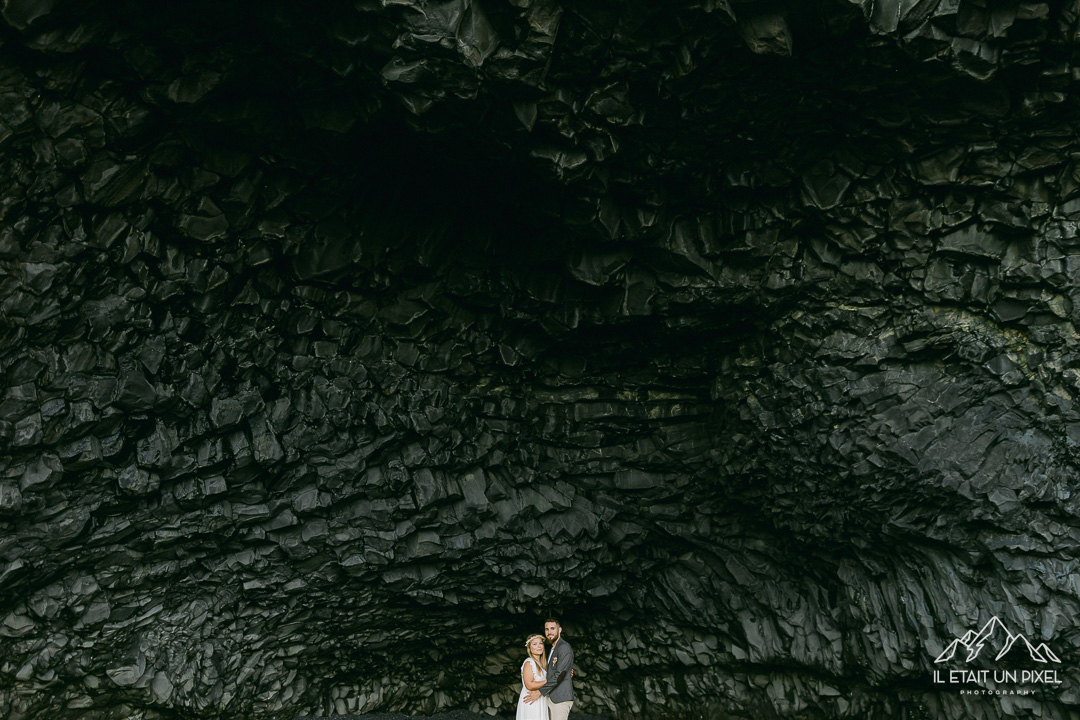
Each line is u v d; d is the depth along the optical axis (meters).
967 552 5.37
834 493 5.87
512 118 4.57
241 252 5.34
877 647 5.95
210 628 6.50
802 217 5.32
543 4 4.13
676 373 6.49
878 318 5.44
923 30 4.20
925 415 5.37
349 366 6.11
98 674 6.02
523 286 5.97
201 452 5.84
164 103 4.46
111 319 5.07
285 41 4.34
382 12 4.06
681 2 4.16
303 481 6.32
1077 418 4.94
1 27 3.86
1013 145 4.70
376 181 5.39
